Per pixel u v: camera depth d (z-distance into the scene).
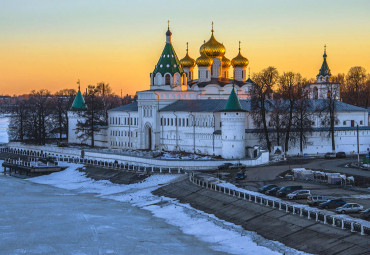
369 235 85.81
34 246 98.44
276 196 114.62
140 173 156.62
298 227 95.56
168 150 196.50
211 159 161.62
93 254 93.50
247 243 95.31
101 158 187.75
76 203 133.38
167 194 134.88
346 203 101.88
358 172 135.50
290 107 168.38
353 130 178.38
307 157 168.62
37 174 178.50
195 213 115.81
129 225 110.94
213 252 92.75
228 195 119.62
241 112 165.25
